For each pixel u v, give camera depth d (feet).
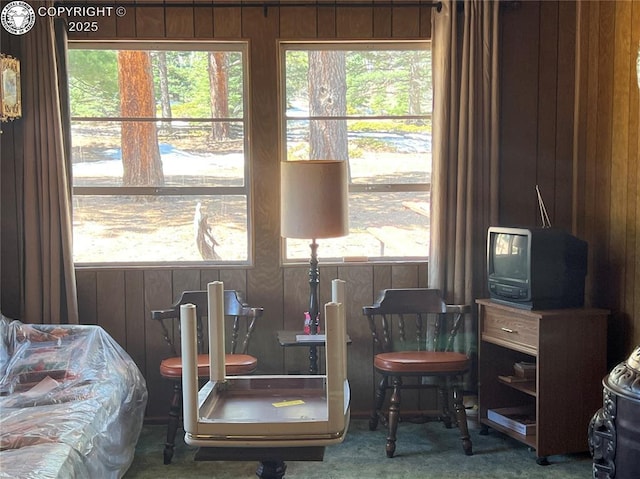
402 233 14.64
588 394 12.34
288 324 14.35
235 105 14.26
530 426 12.58
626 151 12.76
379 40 14.07
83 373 11.51
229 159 14.34
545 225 14.44
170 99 14.20
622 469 8.86
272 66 13.98
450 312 13.58
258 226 14.20
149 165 14.26
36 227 13.55
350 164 14.53
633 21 12.52
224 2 13.83
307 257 14.56
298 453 7.07
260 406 7.54
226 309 13.69
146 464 12.23
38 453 8.34
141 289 14.14
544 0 14.19
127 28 13.80
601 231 13.58
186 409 6.84
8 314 13.91
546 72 14.30
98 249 14.29
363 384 14.55
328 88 14.38
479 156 14.10
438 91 13.94
